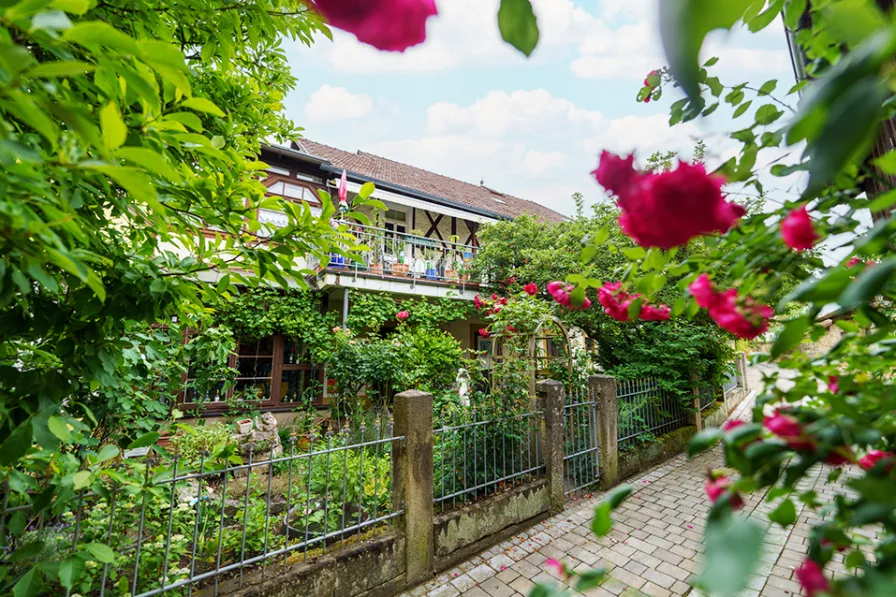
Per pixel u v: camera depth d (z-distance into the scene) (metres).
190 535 2.43
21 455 1.07
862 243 0.65
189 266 1.61
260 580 2.19
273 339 6.97
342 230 1.65
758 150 1.03
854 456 0.64
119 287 1.39
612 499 0.69
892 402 0.69
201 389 5.21
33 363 1.47
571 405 4.05
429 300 8.38
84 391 1.98
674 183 0.50
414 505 2.71
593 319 6.30
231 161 1.54
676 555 2.96
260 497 3.50
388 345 6.44
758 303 1.03
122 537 1.93
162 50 0.61
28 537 1.56
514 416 3.67
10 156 0.77
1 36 0.59
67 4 0.62
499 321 4.75
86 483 1.34
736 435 0.70
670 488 4.24
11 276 0.91
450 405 3.89
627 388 5.02
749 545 0.43
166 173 0.63
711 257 1.19
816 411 0.73
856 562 0.68
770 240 1.01
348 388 6.41
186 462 1.99
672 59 0.29
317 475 3.46
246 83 2.62
